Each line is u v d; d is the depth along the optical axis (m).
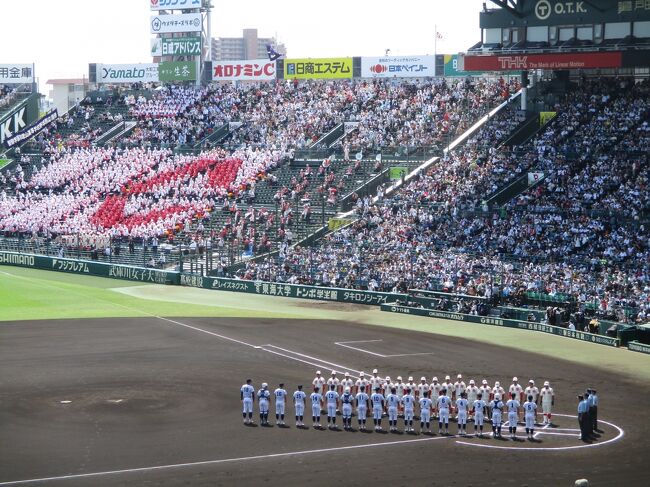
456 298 80.44
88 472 40.97
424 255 88.44
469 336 71.38
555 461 42.94
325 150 114.50
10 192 123.69
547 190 94.56
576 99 107.00
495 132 105.88
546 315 74.38
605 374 59.28
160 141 127.62
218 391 54.78
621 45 99.69
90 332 72.00
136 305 84.81
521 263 84.25
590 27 102.00
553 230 87.94
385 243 92.75
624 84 106.88
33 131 135.00
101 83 147.88
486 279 81.12
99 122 135.12
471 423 49.41
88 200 116.62
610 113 102.62
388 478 40.44
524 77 108.56
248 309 83.38
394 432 47.53
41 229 114.19
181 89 136.50
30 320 76.81
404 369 60.22
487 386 49.75
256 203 109.56
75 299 87.38
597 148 98.31
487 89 116.62
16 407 51.16
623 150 96.94
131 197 114.38
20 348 66.12
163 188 115.12
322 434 46.94
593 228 86.56
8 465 41.81
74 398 53.06
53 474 40.69
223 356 63.91
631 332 68.25
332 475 40.78
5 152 133.38
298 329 73.81
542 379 57.81
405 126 114.62
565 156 98.75
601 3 100.56
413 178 103.81
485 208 93.88
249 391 48.78
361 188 104.62
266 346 67.25
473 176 99.50
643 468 42.00
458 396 49.69
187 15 138.62
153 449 44.19
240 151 117.81
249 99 130.25
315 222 102.38
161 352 65.12
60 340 69.00
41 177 124.06
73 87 169.25
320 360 62.72
